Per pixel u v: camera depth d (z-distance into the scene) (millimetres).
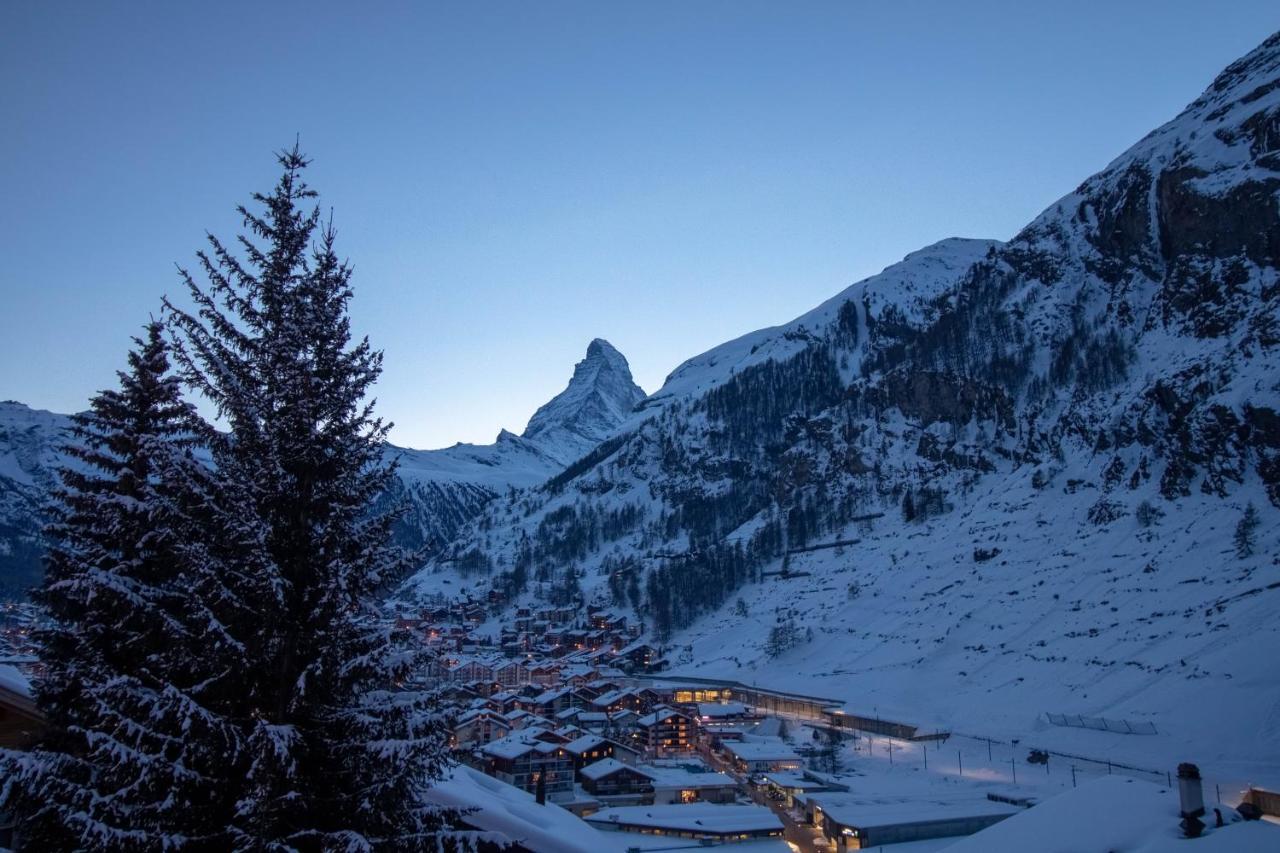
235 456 13109
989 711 113750
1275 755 78312
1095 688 106750
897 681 136625
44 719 16281
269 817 11195
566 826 12594
